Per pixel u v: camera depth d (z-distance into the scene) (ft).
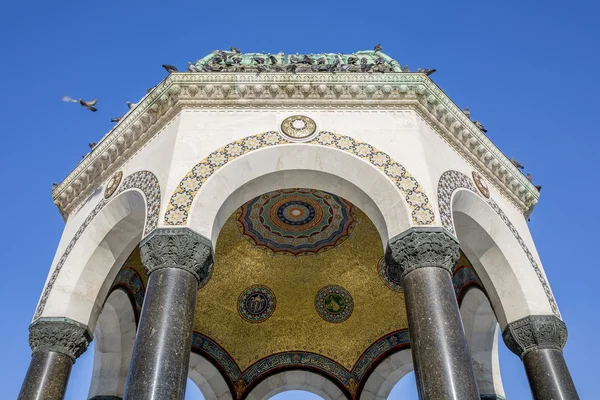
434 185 35.78
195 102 39.42
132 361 27.20
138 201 37.24
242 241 52.65
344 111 39.60
